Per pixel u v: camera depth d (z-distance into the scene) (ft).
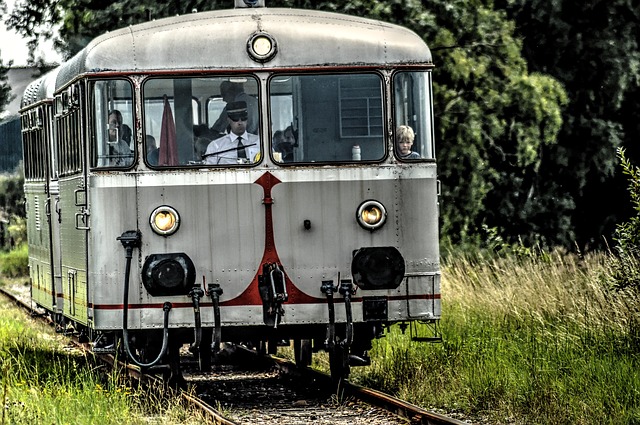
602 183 338.95
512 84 267.59
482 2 271.69
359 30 125.39
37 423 106.11
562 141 322.34
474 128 261.85
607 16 322.34
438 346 147.33
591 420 107.24
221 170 121.90
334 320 121.39
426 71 124.98
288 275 122.21
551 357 131.34
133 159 121.49
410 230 123.44
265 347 161.38
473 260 265.34
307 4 249.55
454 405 123.13
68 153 137.80
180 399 119.55
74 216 133.90
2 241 501.15
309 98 123.65
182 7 255.29
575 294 162.50
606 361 125.29
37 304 182.80
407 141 124.16
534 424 110.11
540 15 311.47
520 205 314.55
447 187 270.87
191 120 122.52
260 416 121.29
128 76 122.01
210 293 120.37
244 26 124.16
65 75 137.39
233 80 123.13
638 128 339.77
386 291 122.31
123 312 120.16
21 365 146.10
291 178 122.52
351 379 143.23
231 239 121.80
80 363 161.99
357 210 122.93
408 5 254.06
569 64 323.37
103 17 264.11
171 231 120.98
